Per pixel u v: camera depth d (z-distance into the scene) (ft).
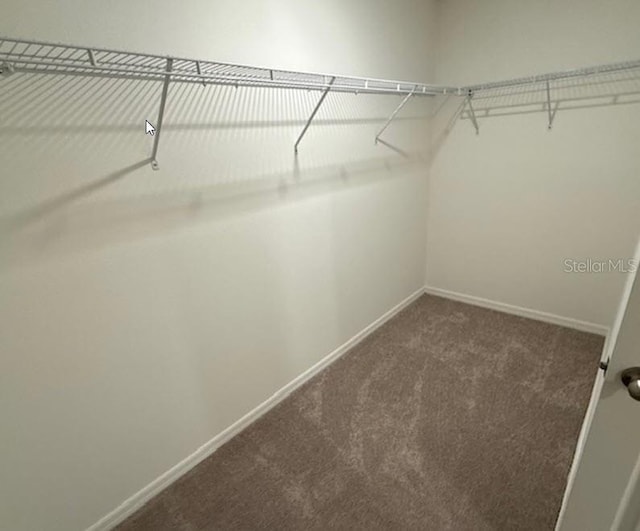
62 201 3.25
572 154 7.00
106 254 3.64
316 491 4.53
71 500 3.87
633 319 2.00
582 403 5.69
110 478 4.15
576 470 2.63
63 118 3.13
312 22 5.14
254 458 5.07
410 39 7.14
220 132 4.36
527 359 6.93
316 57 5.32
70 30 3.02
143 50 3.48
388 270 8.34
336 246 6.66
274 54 4.71
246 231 4.98
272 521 4.21
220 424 5.27
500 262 8.58
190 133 4.07
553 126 7.06
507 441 5.09
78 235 3.41
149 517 4.34
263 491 4.58
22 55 2.48
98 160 3.41
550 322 8.23
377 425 5.54
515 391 6.08
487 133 7.87
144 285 4.02
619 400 2.23
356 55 6.00
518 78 6.94
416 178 8.50
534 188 7.62
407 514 4.18
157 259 4.08
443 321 8.58
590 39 6.30
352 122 6.33
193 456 4.98
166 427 4.60
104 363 3.84
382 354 7.38
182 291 4.40
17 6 2.74
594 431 2.38
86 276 3.54
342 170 6.37
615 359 2.12
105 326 3.77
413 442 5.18
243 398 5.54
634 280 1.95
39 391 3.43
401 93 6.50
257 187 4.98
